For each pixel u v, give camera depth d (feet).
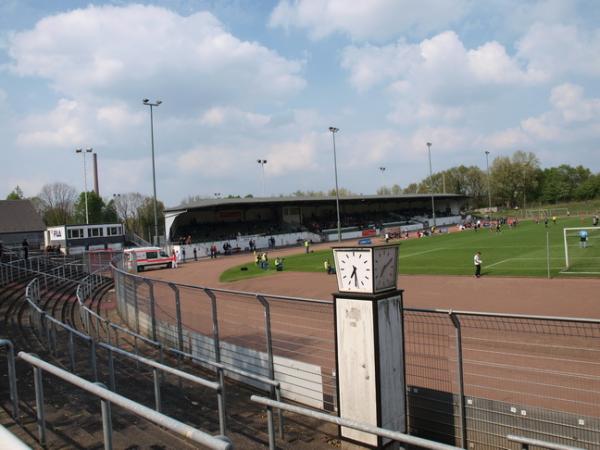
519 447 21.33
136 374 34.63
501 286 80.23
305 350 39.22
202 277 126.62
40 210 373.81
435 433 23.90
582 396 27.99
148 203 351.25
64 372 14.28
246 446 23.04
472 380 30.35
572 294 69.26
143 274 145.89
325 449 23.15
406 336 39.70
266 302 29.27
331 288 92.48
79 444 18.10
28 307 61.00
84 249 202.49
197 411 27.58
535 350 36.29
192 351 39.58
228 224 252.83
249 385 33.30
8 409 22.53
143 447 19.39
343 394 23.07
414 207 353.92
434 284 86.89
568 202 500.33
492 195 513.04
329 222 286.25
